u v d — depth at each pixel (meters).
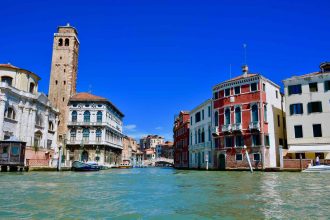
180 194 12.94
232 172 34.88
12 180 20.66
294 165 32.84
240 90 40.72
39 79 49.91
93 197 11.85
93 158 64.44
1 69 44.62
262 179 21.59
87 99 65.88
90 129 65.19
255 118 38.84
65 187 15.89
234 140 40.44
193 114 54.09
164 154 145.88
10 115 39.88
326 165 29.47
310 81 36.44
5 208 9.13
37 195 12.23
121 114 84.88
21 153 34.72
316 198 11.17
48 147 49.81
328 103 35.16
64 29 69.56
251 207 9.36
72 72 68.75
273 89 41.25
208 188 15.48
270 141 38.81
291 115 37.00
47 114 48.53
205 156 46.62
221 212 8.65
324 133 34.94
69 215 8.17
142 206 9.76
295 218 7.71
